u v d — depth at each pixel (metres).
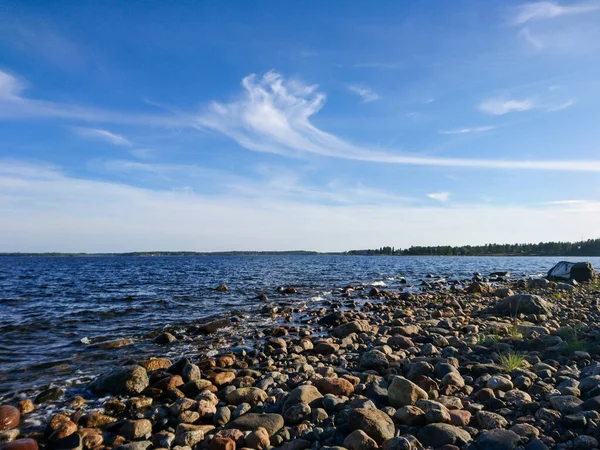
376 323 15.23
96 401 7.35
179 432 5.73
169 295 25.91
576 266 30.97
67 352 11.19
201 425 6.00
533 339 9.80
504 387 6.61
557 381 7.00
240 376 8.40
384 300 23.73
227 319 15.48
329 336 13.30
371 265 80.31
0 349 11.54
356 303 22.38
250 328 14.84
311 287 31.83
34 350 11.43
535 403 5.81
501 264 88.75
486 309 16.92
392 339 10.98
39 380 8.66
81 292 28.34
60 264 92.38
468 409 5.96
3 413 6.30
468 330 12.45
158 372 8.52
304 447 5.07
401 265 80.69
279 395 7.14
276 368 9.21
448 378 7.06
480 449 4.75
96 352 11.20
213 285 33.16
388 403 6.51
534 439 4.69
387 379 7.60
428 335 11.85
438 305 19.86
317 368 8.70
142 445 5.38
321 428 5.57
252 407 6.70
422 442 5.03
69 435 5.72
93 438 5.66
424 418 5.57
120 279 41.44
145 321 16.39
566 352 8.92
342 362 9.67
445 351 9.65
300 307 20.31
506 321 13.90
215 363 9.47
